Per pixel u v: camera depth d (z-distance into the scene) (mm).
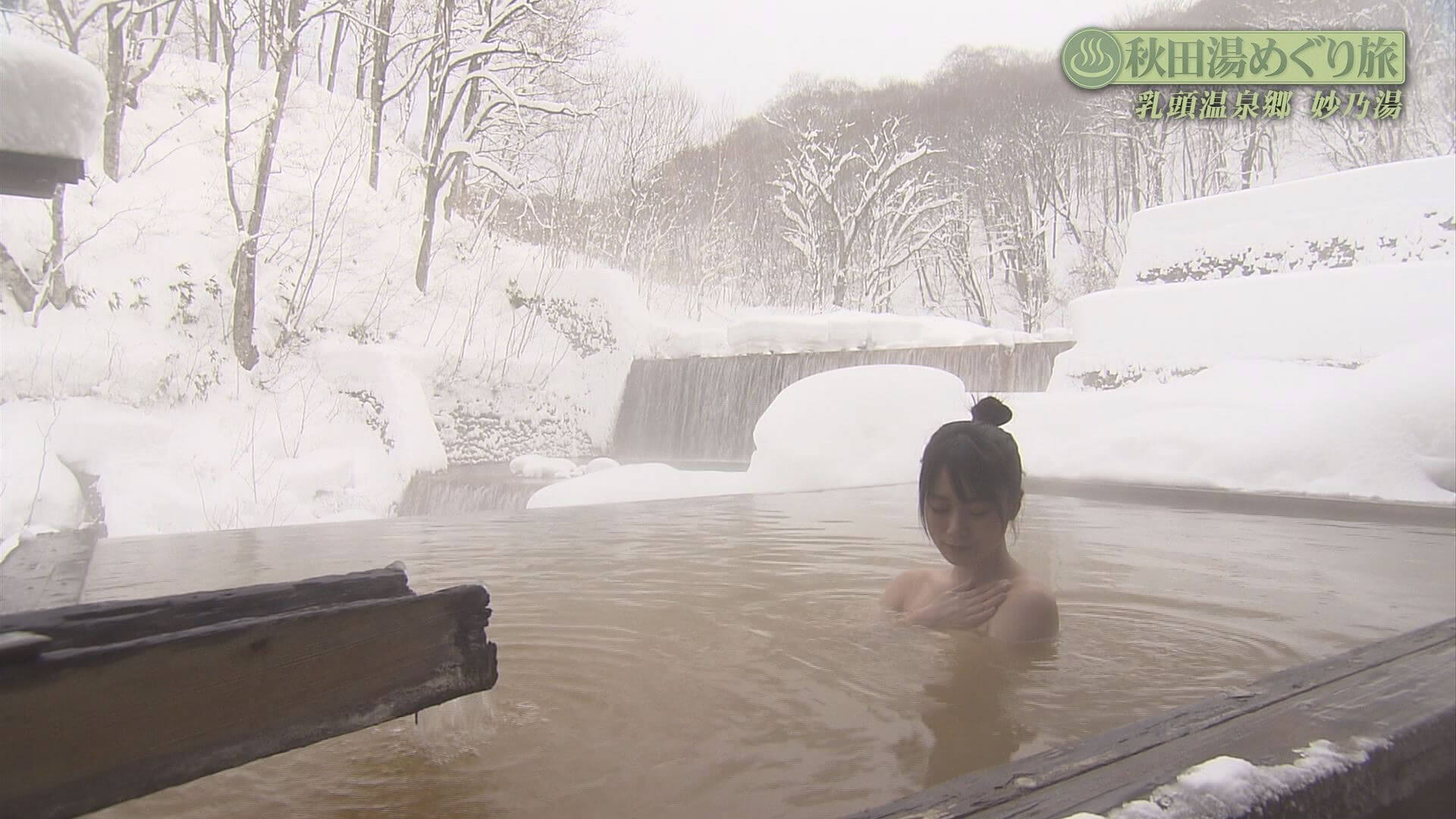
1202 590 1840
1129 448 4609
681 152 19094
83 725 522
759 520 3203
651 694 1078
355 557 2375
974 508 1487
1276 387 4941
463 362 11414
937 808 672
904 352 9688
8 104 979
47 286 8633
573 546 2533
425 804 752
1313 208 7438
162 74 12875
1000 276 20047
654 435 11883
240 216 10648
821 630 1433
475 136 15430
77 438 7734
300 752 876
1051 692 1089
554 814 733
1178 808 657
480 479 9586
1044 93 18578
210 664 579
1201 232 8141
